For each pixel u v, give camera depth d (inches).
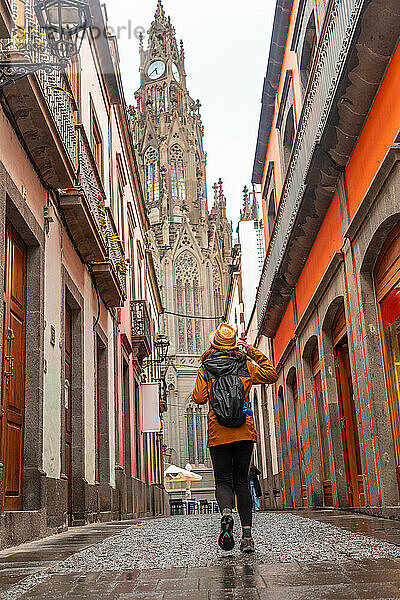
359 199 411.2
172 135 3801.7
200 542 267.0
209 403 229.5
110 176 759.7
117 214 822.5
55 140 373.1
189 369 3405.5
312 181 478.0
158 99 3909.9
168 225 3590.1
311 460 639.8
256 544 239.3
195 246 3609.7
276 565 182.2
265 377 232.1
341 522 340.8
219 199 3821.4
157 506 1328.7
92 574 185.0
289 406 803.4
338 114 397.4
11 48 299.9
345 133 406.3
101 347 666.2
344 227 448.5
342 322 498.9
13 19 316.5
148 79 3976.4
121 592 152.6
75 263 520.1
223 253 3740.2
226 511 215.2
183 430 3321.9
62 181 414.3
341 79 366.0
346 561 182.7
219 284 3673.7
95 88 659.4
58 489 399.2
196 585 156.7
